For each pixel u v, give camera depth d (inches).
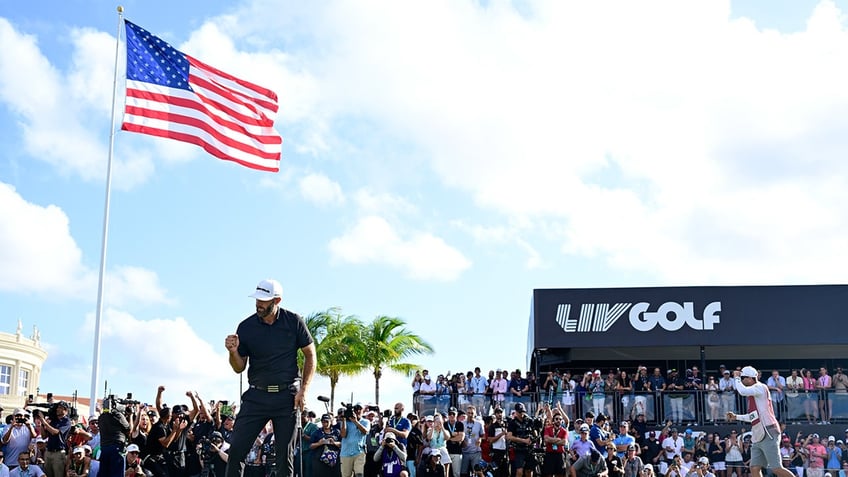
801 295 1285.7
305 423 887.7
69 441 807.1
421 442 906.7
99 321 867.4
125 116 831.1
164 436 764.0
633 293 1302.9
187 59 862.5
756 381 609.6
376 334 1494.8
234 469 341.1
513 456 895.1
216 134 861.8
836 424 1147.3
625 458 988.6
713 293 1291.8
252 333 345.1
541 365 1437.0
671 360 1439.5
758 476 608.7
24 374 3088.1
